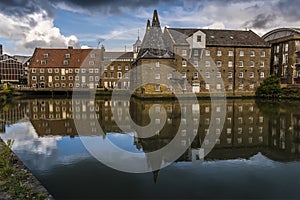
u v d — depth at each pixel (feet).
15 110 99.66
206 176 31.76
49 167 34.12
